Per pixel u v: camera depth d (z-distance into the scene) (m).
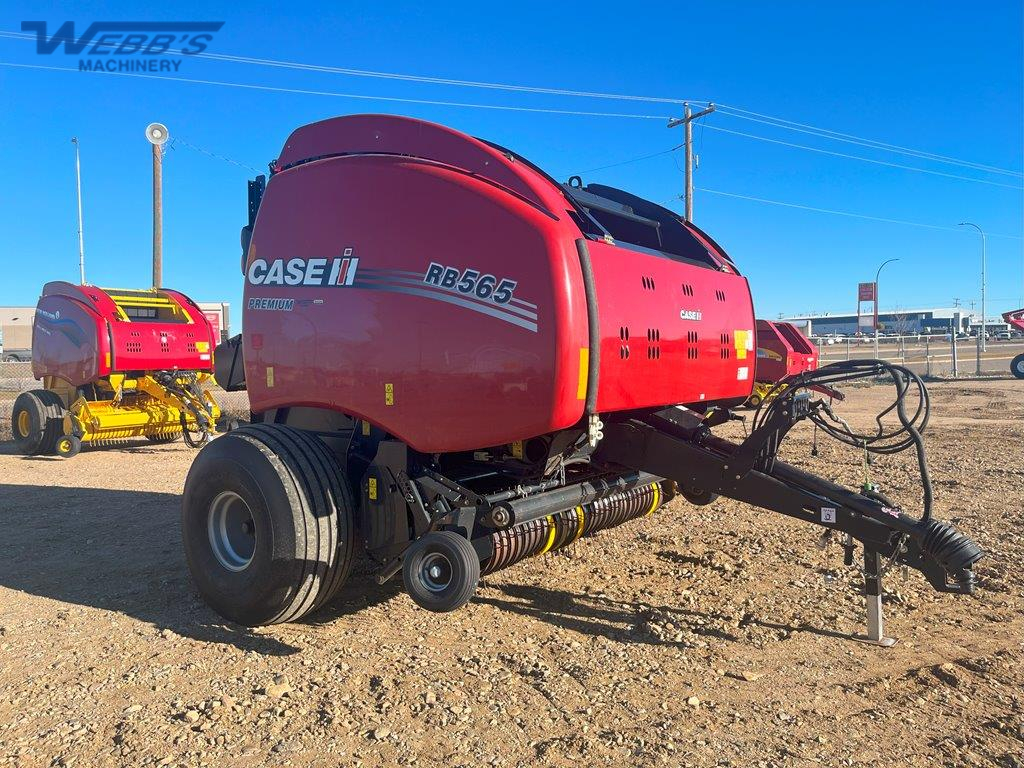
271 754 3.30
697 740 3.39
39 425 11.88
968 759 3.22
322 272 4.77
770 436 4.63
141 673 4.09
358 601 5.23
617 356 4.46
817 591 5.36
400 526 4.57
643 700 3.78
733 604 5.15
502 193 4.27
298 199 4.94
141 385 12.33
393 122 4.74
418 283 4.41
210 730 3.49
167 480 9.99
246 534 4.75
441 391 4.32
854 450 11.70
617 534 6.90
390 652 4.38
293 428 4.84
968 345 71.50
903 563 4.34
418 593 4.18
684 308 5.33
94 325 11.43
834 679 4.00
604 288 4.38
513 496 4.57
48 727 3.52
